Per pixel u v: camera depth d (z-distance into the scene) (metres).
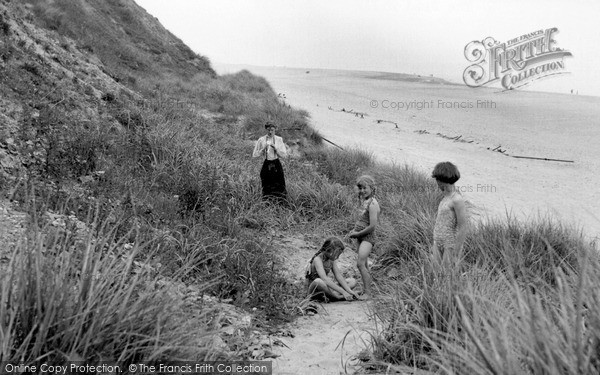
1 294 2.86
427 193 10.02
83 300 2.93
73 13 19.20
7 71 8.41
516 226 6.78
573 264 5.50
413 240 7.23
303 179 11.37
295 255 7.80
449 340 3.49
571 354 2.37
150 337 2.88
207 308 4.19
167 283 3.94
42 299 2.82
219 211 7.91
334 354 4.35
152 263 4.95
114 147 8.47
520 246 5.86
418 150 19.02
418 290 4.34
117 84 12.21
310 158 14.18
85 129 8.41
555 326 2.76
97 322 2.82
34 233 3.53
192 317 3.70
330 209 9.77
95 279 3.11
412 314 4.10
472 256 6.07
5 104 7.57
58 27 14.94
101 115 9.57
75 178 7.01
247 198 9.13
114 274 3.34
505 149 21.23
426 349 3.83
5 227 4.64
